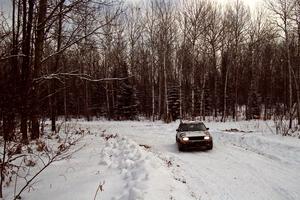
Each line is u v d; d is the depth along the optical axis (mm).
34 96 6980
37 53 10562
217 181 9656
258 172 10734
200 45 38844
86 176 7805
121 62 45156
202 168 11508
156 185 7188
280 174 10383
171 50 42312
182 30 39219
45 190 6941
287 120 31062
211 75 56656
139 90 56094
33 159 9461
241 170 11094
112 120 43656
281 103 50594
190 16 36625
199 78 51750
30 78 7781
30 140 12484
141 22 45938
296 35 27891
